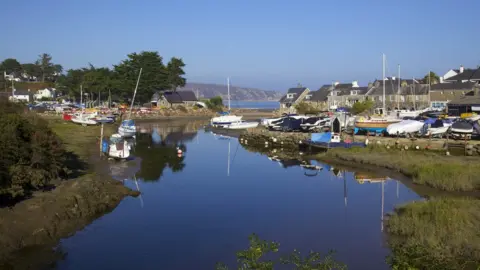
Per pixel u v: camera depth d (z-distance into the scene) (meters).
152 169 38.16
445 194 26.97
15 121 25.44
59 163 27.80
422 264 13.47
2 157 22.00
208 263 17.69
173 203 26.62
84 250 18.86
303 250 18.78
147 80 119.56
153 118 107.69
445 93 89.94
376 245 19.27
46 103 119.62
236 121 80.31
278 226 22.16
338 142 45.12
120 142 46.03
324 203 26.69
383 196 27.97
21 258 17.70
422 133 47.00
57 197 23.25
